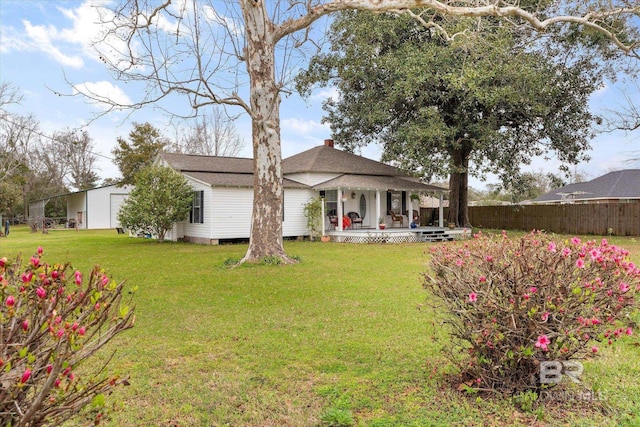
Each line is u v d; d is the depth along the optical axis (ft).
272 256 37.70
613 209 68.18
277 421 10.02
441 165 60.80
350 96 73.56
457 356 13.07
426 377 12.34
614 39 37.73
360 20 63.98
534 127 67.26
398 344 15.52
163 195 60.23
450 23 43.27
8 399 5.60
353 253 46.78
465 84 56.18
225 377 12.67
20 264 6.89
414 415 10.08
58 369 5.57
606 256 9.96
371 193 75.61
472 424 9.64
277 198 38.27
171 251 49.78
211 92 34.83
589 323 9.41
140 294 24.93
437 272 11.27
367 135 77.36
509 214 83.87
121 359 14.26
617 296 9.73
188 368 13.46
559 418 9.80
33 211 140.97
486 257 10.32
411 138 59.52
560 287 9.61
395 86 59.77
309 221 65.26
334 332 17.20
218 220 59.57
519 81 56.18
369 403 10.79
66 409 6.12
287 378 12.58
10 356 5.82
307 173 68.85
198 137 134.00
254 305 22.09
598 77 63.26
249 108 37.06
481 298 10.16
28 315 6.10
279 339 16.37
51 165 144.97
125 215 62.18
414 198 81.05
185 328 17.97
